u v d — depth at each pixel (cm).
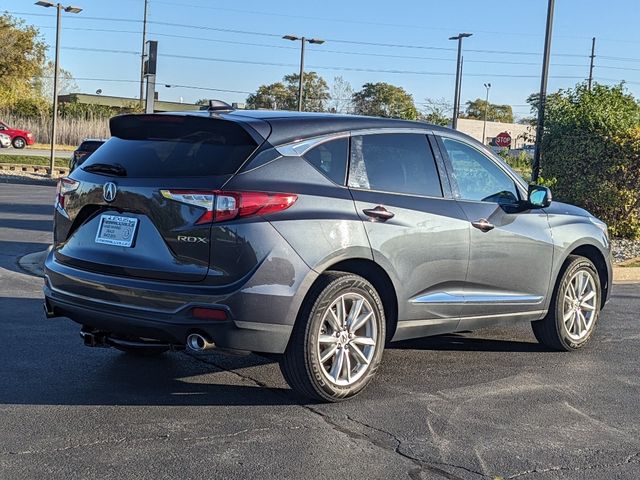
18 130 4353
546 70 1672
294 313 464
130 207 474
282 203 462
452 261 554
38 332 667
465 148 593
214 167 463
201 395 512
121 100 6531
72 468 385
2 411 466
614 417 500
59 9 3062
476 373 596
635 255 1382
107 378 543
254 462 402
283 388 533
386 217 509
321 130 504
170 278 457
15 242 1244
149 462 396
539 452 433
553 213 653
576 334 679
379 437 446
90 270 489
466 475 396
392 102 5522
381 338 515
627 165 1521
